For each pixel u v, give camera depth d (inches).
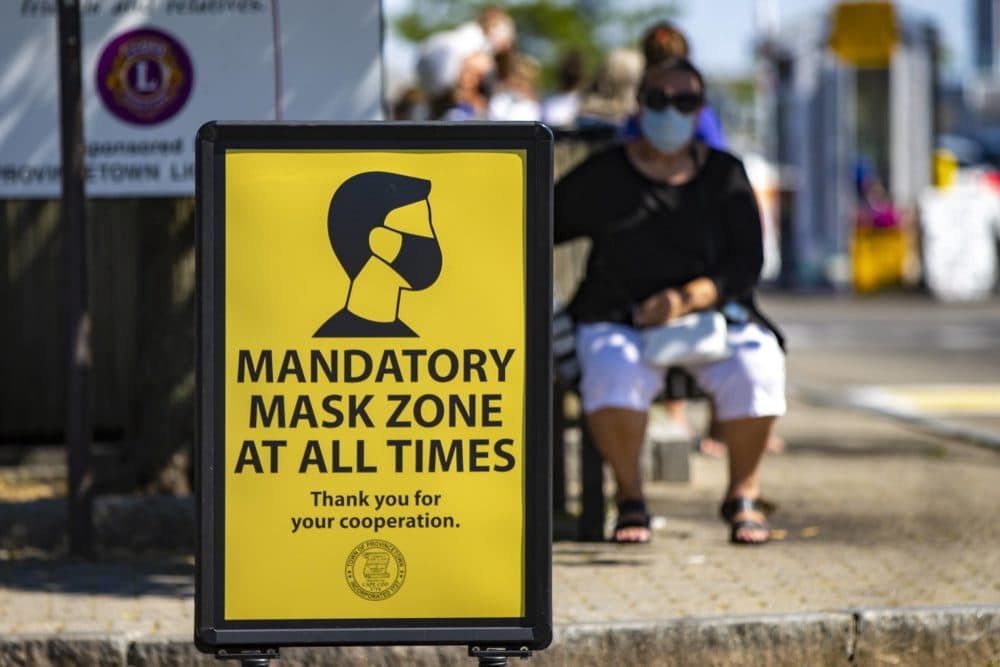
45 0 472.7
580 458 481.1
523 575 302.8
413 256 303.3
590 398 462.6
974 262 1732.3
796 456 658.2
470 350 303.1
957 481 591.2
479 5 2348.7
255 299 302.2
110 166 473.7
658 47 573.3
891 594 405.1
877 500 548.4
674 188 468.1
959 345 1198.3
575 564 443.8
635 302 467.2
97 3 470.3
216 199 302.5
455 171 303.9
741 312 466.6
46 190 475.8
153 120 472.7
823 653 371.9
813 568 438.0
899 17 1697.8
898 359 1103.6
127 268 567.5
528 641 302.2
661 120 457.4
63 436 571.2
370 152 303.9
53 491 539.8
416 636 301.7
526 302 303.6
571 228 471.8
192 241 498.3
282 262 302.8
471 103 696.4
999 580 422.6
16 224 565.6
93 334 566.3
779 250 1895.9
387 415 302.2
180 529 474.3
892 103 1740.9
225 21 469.7
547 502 302.2
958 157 2269.9
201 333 301.1
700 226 467.2
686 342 454.0
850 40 1662.2
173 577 436.1
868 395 900.6
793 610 383.9
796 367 1056.8
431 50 697.6
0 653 362.9
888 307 1588.3
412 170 304.2
